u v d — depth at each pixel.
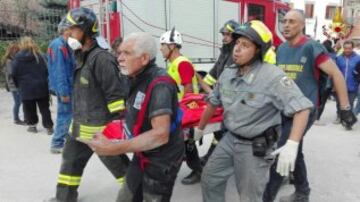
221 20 10.55
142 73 2.62
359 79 7.98
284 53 3.74
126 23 9.59
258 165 2.83
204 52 10.45
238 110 2.81
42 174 4.99
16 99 7.58
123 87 3.48
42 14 14.54
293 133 2.68
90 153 3.83
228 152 2.94
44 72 6.67
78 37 3.47
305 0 27.62
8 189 4.53
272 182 3.54
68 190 3.86
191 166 4.57
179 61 4.39
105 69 3.46
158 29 9.82
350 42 8.04
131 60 2.56
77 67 3.62
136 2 9.59
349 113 3.59
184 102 3.79
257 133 2.78
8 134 6.93
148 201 2.76
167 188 2.77
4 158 5.61
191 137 3.68
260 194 2.90
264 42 2.71
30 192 4.46
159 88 2.54
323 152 6.02
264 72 2.74
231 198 4.29
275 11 11.31
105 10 9.55
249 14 10.95
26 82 6.62
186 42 10.16
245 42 2.71
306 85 3.62
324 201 4.28
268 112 2.77
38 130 7.25
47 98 6.79
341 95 3.57
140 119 2.61
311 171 5.19
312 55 3.56
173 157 2.73
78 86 3.61
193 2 10.12
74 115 3.71
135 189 2.81
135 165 2.82
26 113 6.93
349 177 4.98
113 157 3.79
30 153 5.84
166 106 2.52
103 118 3.61
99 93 3.57
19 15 14.80
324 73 3.63
